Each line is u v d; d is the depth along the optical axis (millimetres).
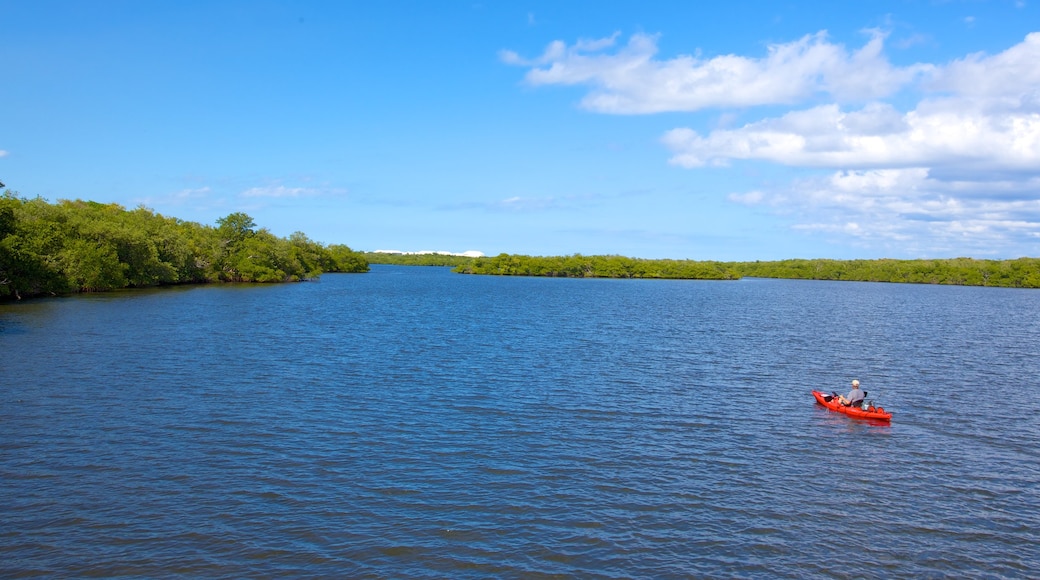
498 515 22531
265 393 38031
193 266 153500
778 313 102500
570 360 51906
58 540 20078
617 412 35906
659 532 21703
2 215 89375
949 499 24969
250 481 24766
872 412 35500
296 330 67125
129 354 49500
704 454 29234
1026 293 198875
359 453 28125
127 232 124312
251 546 20016
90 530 20719
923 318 97000
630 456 28703
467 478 25672
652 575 19172
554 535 21281
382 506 22953
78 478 24641
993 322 92188
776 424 34312
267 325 70750
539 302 117938
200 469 25797
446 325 75312
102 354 49188
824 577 19359
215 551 19672
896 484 26297
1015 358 57562
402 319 81375
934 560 20453
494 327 74250
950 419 35969
